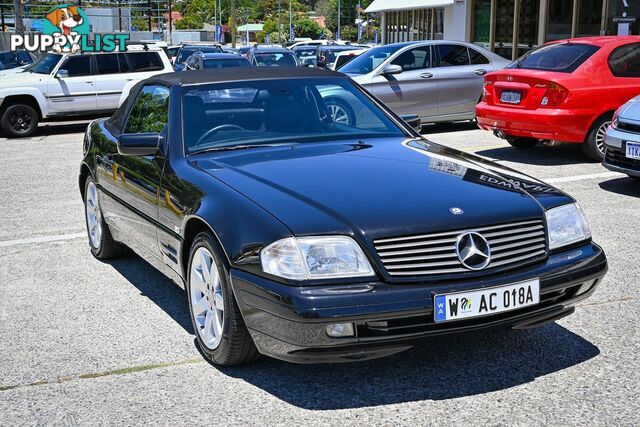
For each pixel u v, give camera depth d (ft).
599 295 16.33
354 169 13.57
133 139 15.12
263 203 12.12
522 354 13.28
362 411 11.35
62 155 41.16
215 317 12.88
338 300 10.85
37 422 11.31
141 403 11.82
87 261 20.24
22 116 51.13
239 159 14.43
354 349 11.06
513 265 11.82
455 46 44.50
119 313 16.07
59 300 17.03
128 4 116.47
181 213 13.66
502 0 77.77
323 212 11.68
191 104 15.83
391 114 17.34
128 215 17.04
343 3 372.17
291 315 10.90
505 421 10.94
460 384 12.16
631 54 31.58
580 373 12.47
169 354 13.75
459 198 12.27
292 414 11.32
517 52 75.36
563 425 10.79
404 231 11.36
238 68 17.90
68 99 51.80
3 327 15.39
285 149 14.99
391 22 108.37
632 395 11.67
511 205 12.25
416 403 11.55
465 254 11.48
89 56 52.65
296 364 13.07
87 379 12.76
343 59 57.41
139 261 20.13
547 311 12.16
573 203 13.00
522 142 36.37
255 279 11.45
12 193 29.94
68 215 25.81
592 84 30.73
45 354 13.91
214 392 12.12
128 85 53.01
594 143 31.35
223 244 12.07
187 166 14.43
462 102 44.34
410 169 13.64
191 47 94.43
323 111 16.51
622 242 20.36
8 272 19.35
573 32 65.98
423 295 11.05
